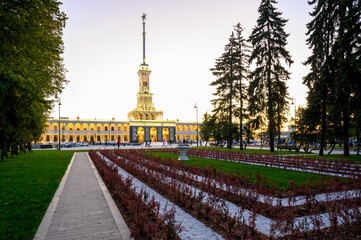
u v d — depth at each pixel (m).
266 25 27.95
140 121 84.31
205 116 55.59
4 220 5.79
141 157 20.50
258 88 28.09
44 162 19.95
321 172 13.37
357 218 5.11
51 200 7.77
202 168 13.61
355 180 9.80
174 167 13.94
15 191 8.86
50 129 75.69
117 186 8.83
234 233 5.03
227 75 36.69
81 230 5.31
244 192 7.75
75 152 35.34
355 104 18.94
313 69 23.48
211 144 55.19
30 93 12.55
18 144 19.03
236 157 20.92
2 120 12.80
